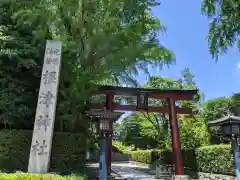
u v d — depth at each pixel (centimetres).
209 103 1936
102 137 905
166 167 1878
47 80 916
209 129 1742
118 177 1502
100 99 1496
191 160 1530
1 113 1002
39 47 1068
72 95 1033
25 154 985
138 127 3509
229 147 1163
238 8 1069
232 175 1133
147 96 1439
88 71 1141
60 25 1123
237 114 1625
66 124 1127
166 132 2312
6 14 1127
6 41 999
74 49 1104
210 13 1153
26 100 1024
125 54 1140
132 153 3406
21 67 1020
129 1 1138
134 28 1193
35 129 848
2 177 645
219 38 1139
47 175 686
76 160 1066
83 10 1121
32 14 1080
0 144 964
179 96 1492
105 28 1142
